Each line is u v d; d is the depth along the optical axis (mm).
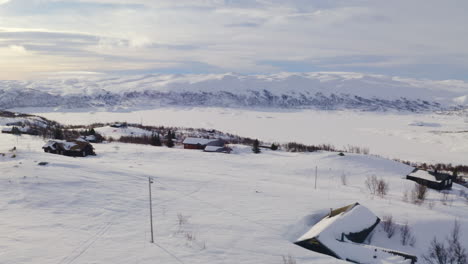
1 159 37656
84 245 20188
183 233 23547
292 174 61406
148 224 24781
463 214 36469
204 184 39312
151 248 20625
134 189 33281
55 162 38594
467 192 55969
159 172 45406
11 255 18000
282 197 35719
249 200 33500
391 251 22578
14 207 24656
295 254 21656
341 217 26281
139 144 96062
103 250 19734
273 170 63906
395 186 53062
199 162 66750
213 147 87500
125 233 22656
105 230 22844
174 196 32812
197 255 20266
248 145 111375
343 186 51094
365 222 27047
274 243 23203
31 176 31453
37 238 20375
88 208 26531
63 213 24875
